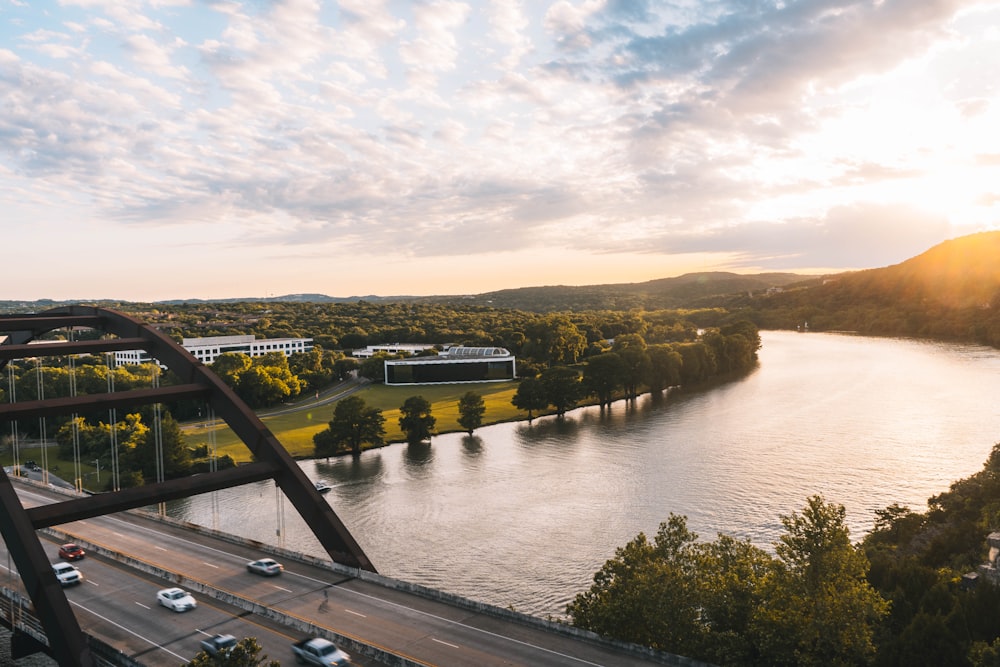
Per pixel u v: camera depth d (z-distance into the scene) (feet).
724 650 123.44
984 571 156.66
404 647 122.21
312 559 169.78
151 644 126.82
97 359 641.81
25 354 176.65
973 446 350.02
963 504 222.48
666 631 129.29
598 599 142.92
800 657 118.52
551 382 488.85
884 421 412.98
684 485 302.86
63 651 121.19
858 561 127.54
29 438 431.43
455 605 142.41
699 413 471.62
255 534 257.55
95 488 315.37
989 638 124.67
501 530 256.73
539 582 212.02
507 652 120.06
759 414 454.40
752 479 306.76
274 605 143.13
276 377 552.82
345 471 348.59
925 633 119.65
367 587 153.28
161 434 330.54
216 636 128.98
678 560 146.61
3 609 148.46
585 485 309.63
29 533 128.36
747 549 156.87
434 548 240.94
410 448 400.06
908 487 289.33
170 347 195.11
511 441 412.16
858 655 120.88
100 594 152.15
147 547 186.50
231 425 179.52
